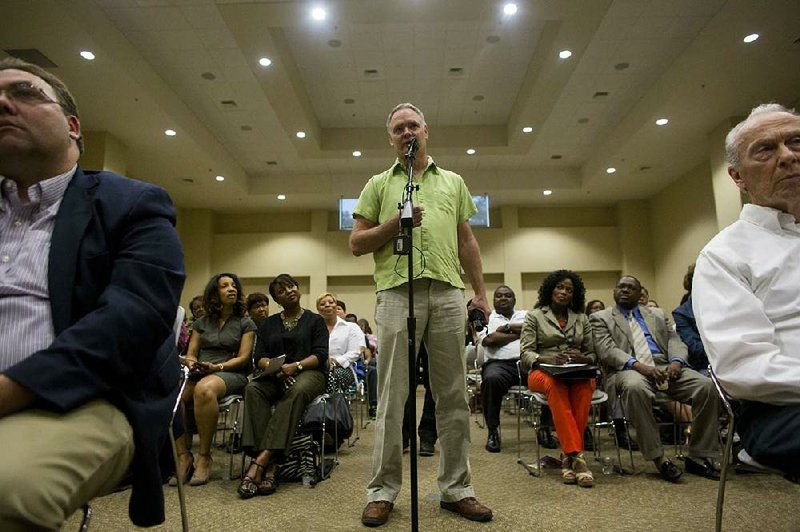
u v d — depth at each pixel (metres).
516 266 11.73
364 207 2.10
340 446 3.50
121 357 0.78
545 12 5.56
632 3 5.56
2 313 0.85
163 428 0.88
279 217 12.19
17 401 0.70
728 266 1.17
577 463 2.48
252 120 8.32
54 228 0.90
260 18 5.62
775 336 1.11
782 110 1.26
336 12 5.50
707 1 5.53
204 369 2.86
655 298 11.30
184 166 9.16
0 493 0.62
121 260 0.87
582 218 12.06
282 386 2.63
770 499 2.14
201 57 6.52
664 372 2.74
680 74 6.57
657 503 2.12
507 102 8.44
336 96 8.13
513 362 3.50
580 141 9.34
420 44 6.72
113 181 0.97
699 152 8.86
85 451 0.72
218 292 3.19
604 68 6.89
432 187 2.03
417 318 1.90
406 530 1.79
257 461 2.40
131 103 6.84
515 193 10.93
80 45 5.55
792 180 1.18
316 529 1.84
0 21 5.14
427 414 3.23
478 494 2.29
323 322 3.00
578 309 3.23
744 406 1.14
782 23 5.46
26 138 0.90
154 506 0.84
